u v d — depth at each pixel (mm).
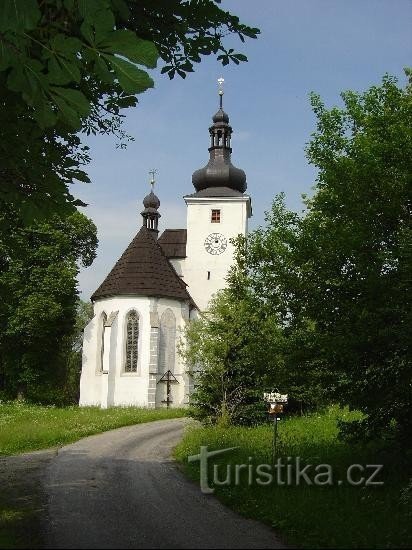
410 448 11953
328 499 11039
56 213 9227
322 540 8406
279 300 13195
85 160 9438
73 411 34656
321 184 13344
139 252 44156
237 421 25281
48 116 4781
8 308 11922
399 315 11180
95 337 43562
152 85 4273
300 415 28500
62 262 42500
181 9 7273
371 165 12336
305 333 12734
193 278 48500
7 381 44125
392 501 10906
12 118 7844
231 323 24844
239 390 25172
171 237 51844
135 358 41906
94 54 4191
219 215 49094
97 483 13328
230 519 9977
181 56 7785
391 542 8398
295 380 13109
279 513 10000
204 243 48844
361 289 11789
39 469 15383
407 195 12211
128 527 9172
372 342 11234
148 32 7594
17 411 33469
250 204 50875
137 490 12547
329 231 12594
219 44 7570
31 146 8281
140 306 42156
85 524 9312
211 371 24859
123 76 4246
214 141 51406
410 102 12719
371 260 12133
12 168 8547
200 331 25672
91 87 7953
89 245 48531
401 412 11680
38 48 4324
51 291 40531
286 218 13633
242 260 13781
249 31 7473
